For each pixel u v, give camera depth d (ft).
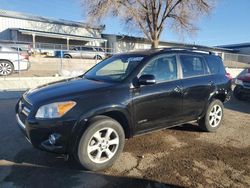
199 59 19.25
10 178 12.35
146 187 12.03
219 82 19.90
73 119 12.58
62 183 12.09
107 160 13.60
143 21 114.01
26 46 54.75
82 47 90.99
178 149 16.42
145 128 15.47
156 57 16.34
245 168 14.19
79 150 12.83
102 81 15.53
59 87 14.74
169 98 16.29
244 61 100.42
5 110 24.95
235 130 20.84
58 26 128.36
